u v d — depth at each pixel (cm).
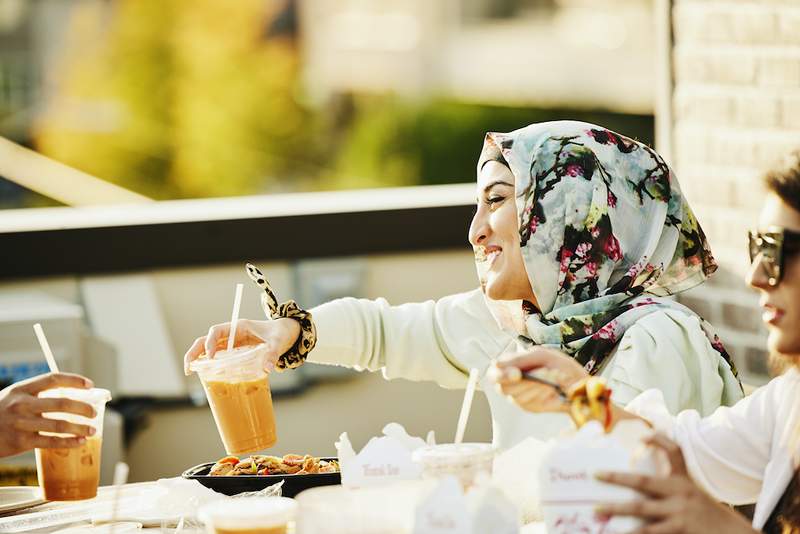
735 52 395
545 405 182
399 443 199
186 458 473
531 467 216
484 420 482
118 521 217
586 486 161
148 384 471
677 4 426
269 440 241
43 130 1255
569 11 1480
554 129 254
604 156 252
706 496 162
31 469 400
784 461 190
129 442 467
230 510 179
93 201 1217
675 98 432
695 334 237
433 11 1470
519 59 1453
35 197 1157
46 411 210
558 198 248
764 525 191
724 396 240
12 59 1264
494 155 259
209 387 237
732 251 400
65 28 1279
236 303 239
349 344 278
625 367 232
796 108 367
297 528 166
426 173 1354
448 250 490
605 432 172
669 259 255
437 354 280
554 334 244
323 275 481
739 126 395
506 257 255
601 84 1410
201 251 472
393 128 1366
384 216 483
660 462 164
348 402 480
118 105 1281
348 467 199
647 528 159
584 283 249
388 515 165
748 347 392
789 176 175
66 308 448
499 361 183
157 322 472
